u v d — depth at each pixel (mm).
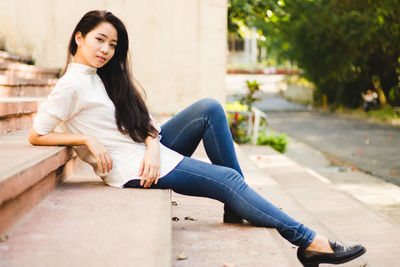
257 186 4520
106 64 2623
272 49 22750
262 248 2369
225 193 2561
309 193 5203
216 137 2750
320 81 21656
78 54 2564
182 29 7277
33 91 5113
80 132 2582
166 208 2242
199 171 2547
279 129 14156
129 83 2621
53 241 1798
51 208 2232
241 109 9586
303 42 18438
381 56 17797
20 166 2031
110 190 2561
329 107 22281
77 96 2457
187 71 7348
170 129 2840
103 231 1920
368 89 19750
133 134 2580
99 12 2527
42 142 2523
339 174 7352
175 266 2123
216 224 2773
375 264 3207
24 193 2092
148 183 2545
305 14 16938
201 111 2758
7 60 6145
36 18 7039
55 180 2639
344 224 4113
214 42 7340
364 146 10398
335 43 17969
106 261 1621
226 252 2311
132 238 1844
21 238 1822
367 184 6586
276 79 39438
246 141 9102
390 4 15727
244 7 9734
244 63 40281
